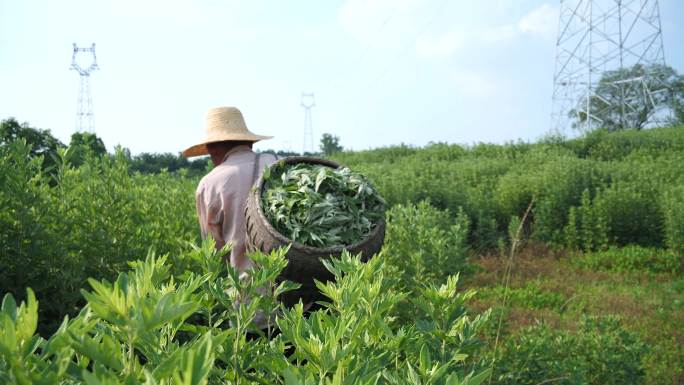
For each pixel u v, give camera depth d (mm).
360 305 1343
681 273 8961
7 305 744
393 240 5207
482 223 11297
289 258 2785
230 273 1441
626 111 49312
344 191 3193
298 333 1041
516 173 15523
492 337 4570
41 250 3809
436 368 989
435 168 17625
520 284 8125
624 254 9617
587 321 4453
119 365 750
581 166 14000
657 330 6016
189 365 579
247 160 3594
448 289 1585
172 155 28484
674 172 14617
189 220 5762
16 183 3885
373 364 1063
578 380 3363
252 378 1239
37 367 722
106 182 4598
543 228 11273
